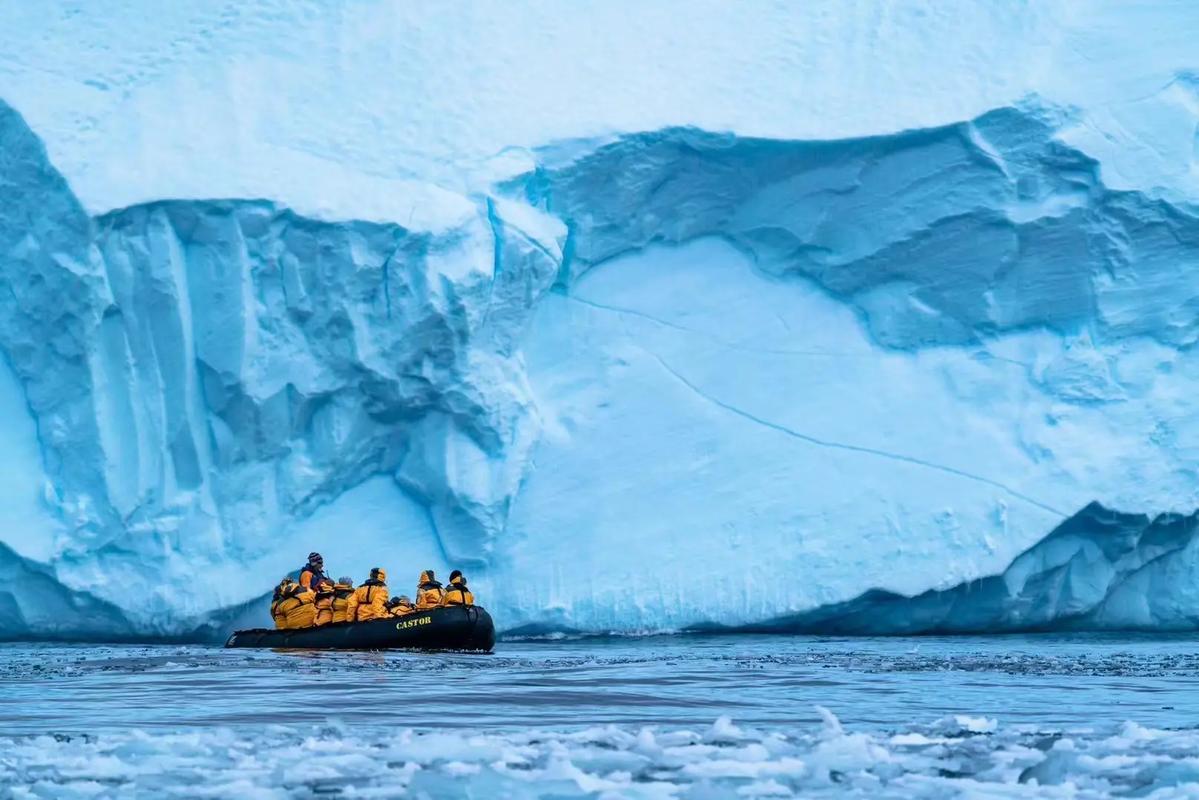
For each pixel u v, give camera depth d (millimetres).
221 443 113688
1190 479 123438
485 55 127500
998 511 121062
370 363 114250
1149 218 124625
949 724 31516
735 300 128375
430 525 120188
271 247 112250
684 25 133750
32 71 120250
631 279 127625
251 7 127250
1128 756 25625
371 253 113000
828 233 127312
